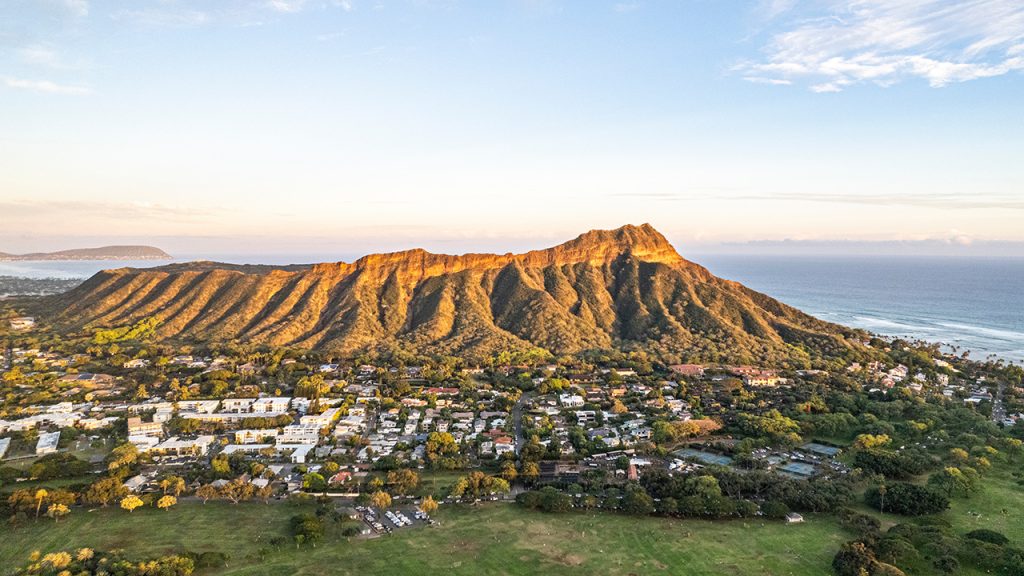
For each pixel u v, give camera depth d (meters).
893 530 140.38
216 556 130.00
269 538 141.62
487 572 126.44
